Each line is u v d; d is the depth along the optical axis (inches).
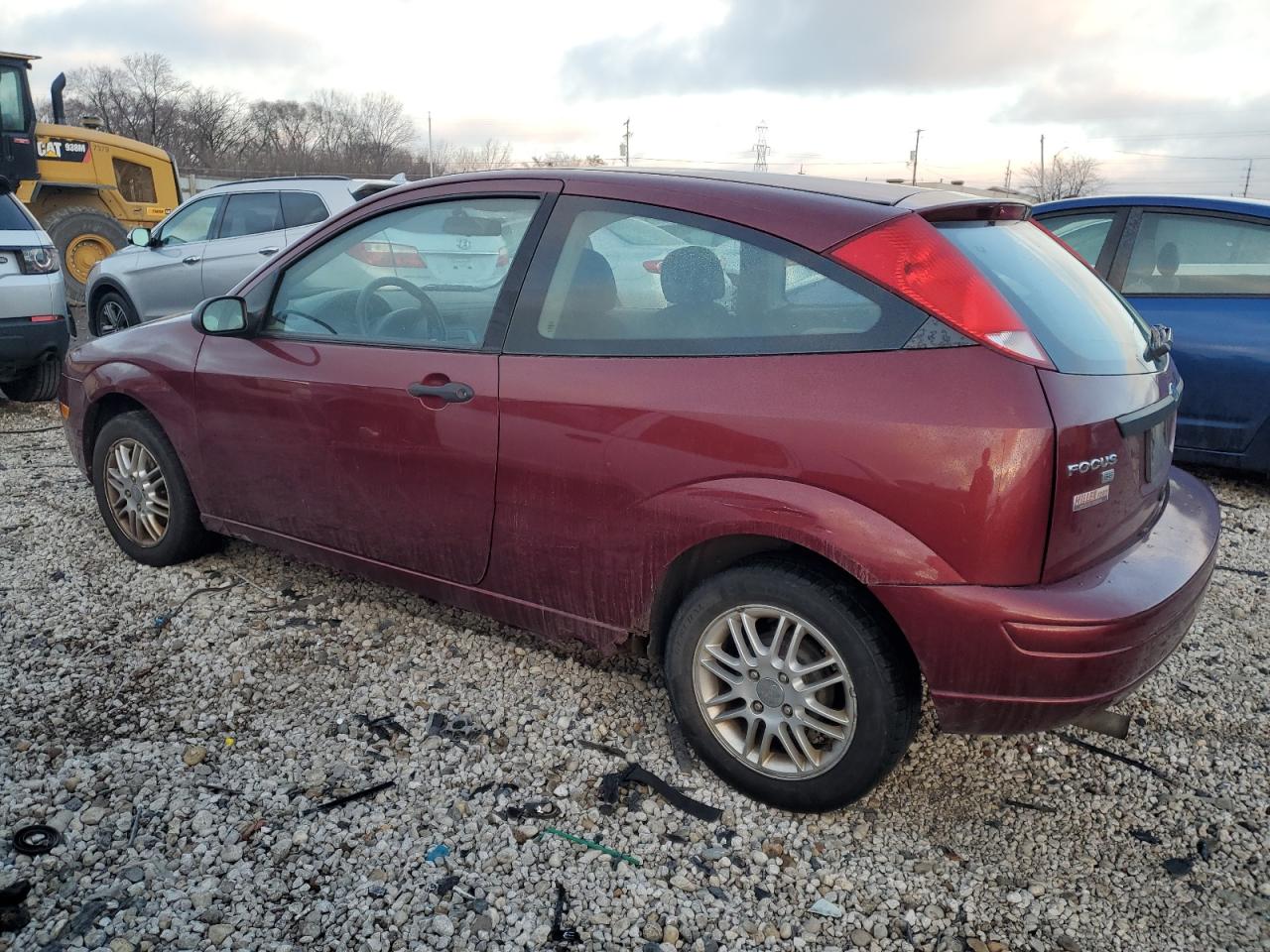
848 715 98.7
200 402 147.5
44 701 123.5
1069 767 116.5
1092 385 94.2
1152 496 107.6
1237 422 213.8
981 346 90.3
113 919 88.0
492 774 111.3
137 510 164.1
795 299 99.1
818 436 95.0
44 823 100.0
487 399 116.3
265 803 104.7
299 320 139.7
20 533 181.9
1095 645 89.2
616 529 108.9
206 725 119.2
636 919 90.6
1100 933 90.4
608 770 112.7
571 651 139.7
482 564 122.8
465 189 124.9
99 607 150.4
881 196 104.0
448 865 96.6
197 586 158.2
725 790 109.3
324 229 138.9
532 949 86.7
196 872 94.3
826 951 87.7
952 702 93.9
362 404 127.8
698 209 106.5
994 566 89.2
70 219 508.7
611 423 107.0
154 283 363.6
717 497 100.4
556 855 98.4
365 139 2979.8
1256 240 212.2
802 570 99.7
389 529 130.3
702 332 103.8
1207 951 88.4
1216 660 142.6
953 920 91.7
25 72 460.1
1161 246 223.5
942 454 89.4
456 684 130.3
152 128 2805.1
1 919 87.0
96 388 163.2
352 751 114.9
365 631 144.5
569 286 113.7
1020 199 115.2
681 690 109.7
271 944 86.0
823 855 99.7
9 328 267.3
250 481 145.1
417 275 126.7
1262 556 184.5
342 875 94.7
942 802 109.0
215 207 364.2
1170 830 105.3
